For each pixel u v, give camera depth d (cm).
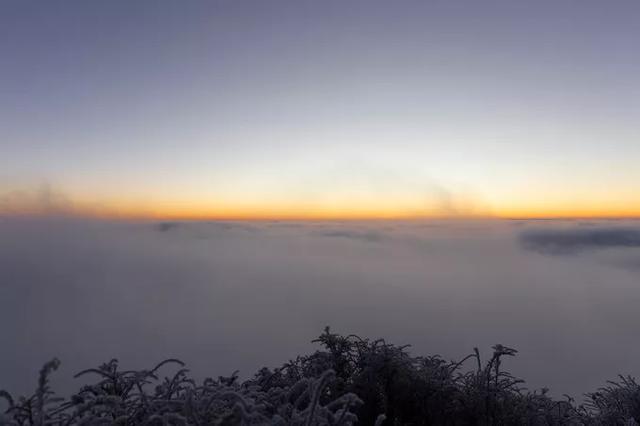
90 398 312
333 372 267
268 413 335
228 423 274
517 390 459
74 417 269
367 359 471
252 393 331
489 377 437
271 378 451
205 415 286
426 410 439
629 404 497
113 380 329
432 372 468
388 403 446
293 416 286
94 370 325
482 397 427
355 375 464
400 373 455
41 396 252
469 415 426
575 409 498
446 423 428
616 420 483
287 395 342
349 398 274
